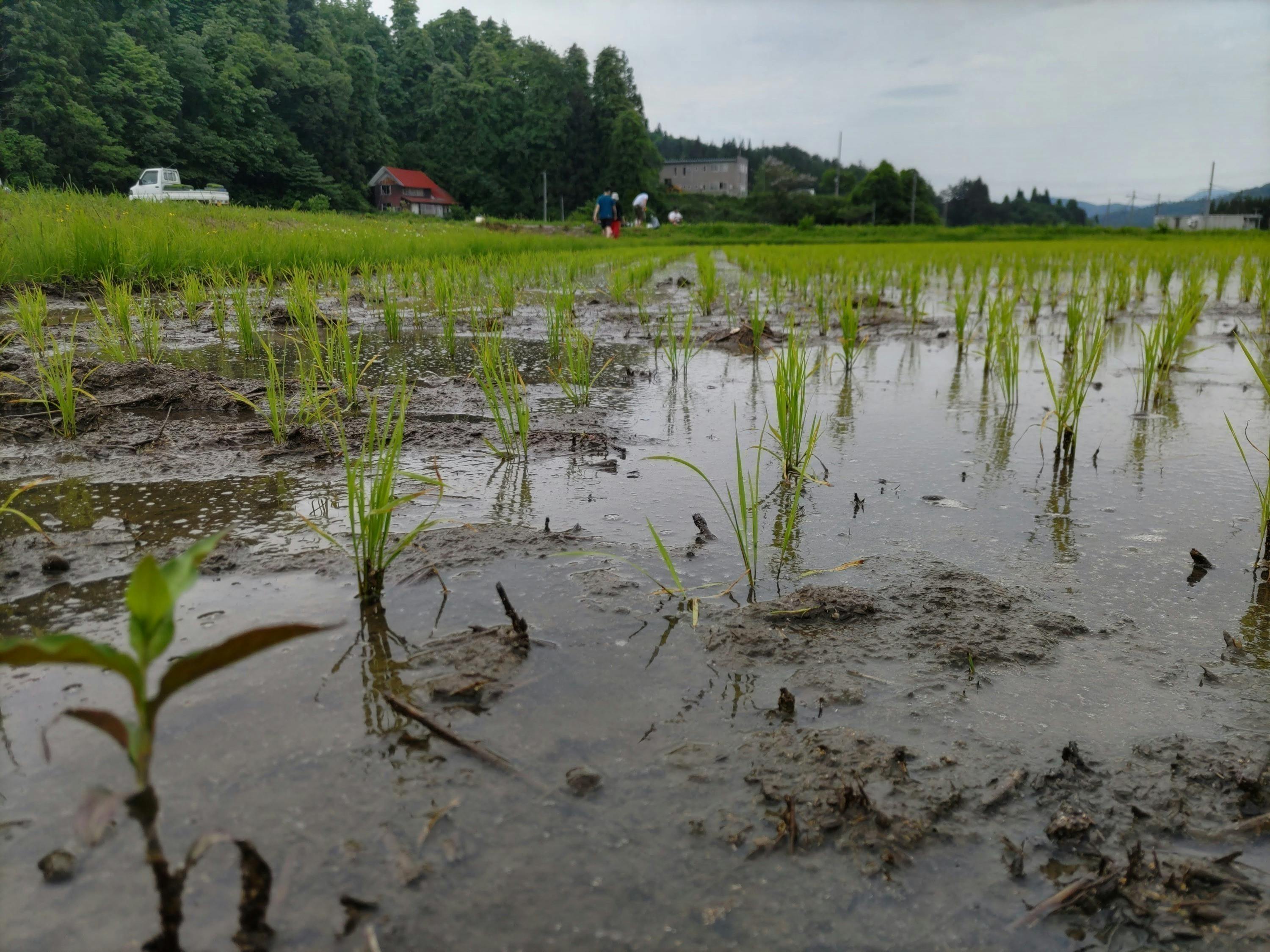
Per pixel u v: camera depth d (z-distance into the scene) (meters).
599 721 1.54
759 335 5.59
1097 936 1.10
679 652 1.81
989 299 10.55
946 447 3.63
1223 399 4.69
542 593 2.07
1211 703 1.66
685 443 3.60
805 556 2.39
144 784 0.91
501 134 88.81
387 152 80.19
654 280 13.69
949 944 1.07
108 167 48.06
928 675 1.75
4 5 45.25
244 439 3.41
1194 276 9.98
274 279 9.52
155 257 8.92
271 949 1.00
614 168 88.62
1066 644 1.90
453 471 3.13
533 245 22.12
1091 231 54.81
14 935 1.01
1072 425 3.75
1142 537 2.57
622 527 2.57
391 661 1.71
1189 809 1.34
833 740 1.49
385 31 96.88
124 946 1.00
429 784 1.33
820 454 3.49
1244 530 2.64
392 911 1.07
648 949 1.04
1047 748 1.50
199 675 0.89
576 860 1.18
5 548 2.22
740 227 52.59
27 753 1.37
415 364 5.34
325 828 1.22
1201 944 1.08
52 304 7.52
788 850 1.22
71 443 3.28
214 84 59.47
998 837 1.28
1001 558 2.40
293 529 2.44
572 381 4.85
